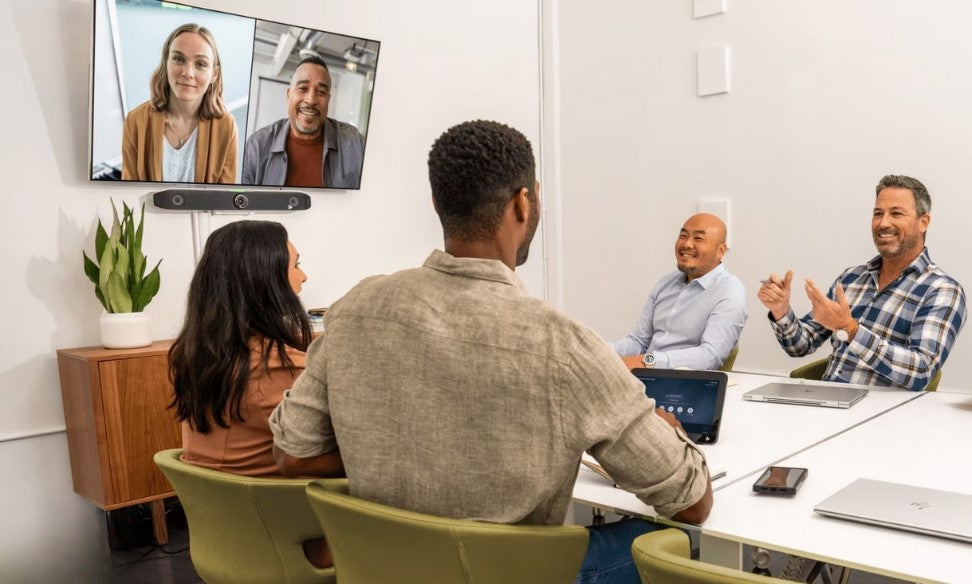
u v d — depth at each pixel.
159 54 3.54
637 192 4.95
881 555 1.25
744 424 2.11
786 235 4.34
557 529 1.25
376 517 1.24
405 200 4.68
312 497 1.36
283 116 4.00
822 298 2.49
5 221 3.32
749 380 2.73
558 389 1.17
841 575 2.20
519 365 1.18
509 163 1.26
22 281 3.37
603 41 5.01
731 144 4.50
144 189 3.68
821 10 4.11
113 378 3.21
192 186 3.79
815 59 4.15
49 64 3.41
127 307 3.40
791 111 4.26
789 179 4.30
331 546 1.39
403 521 1.21
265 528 1.67
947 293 2.77
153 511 3.39
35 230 3.40
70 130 3.47
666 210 4.82
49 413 3.45
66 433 3.48
